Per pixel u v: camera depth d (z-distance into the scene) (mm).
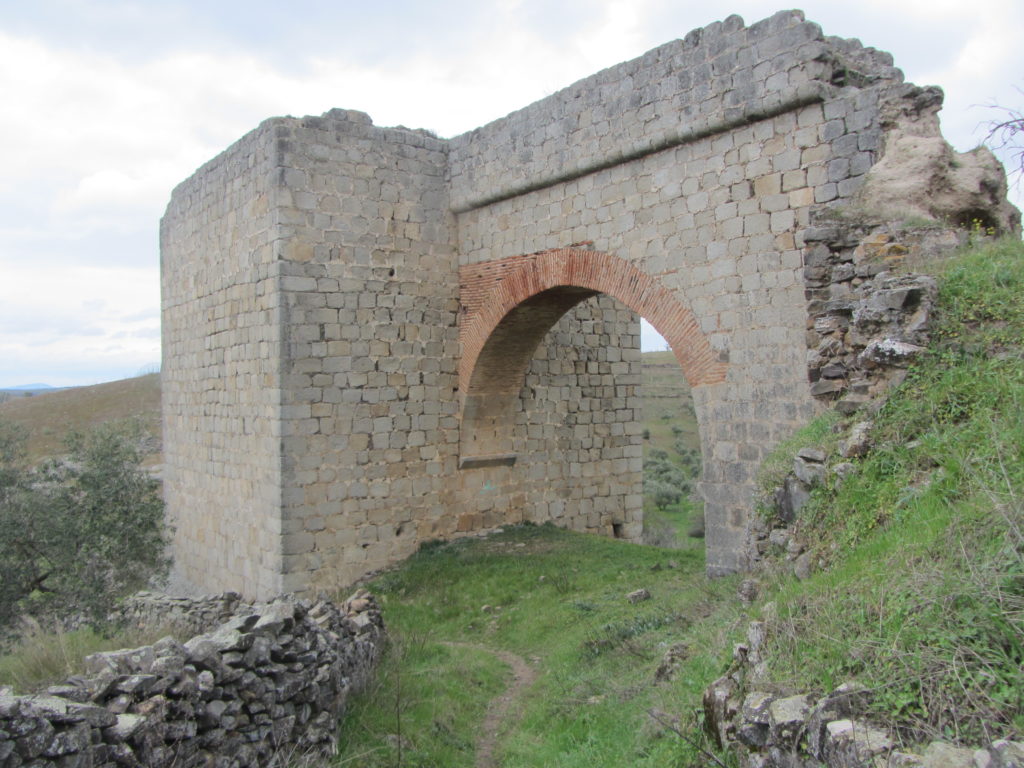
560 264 14375
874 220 9453
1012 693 3658
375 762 6871
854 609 4805
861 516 6258
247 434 15727
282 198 14695
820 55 10492
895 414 6941
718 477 11719
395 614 13164
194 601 11750
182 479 18750
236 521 16125
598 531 19281
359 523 15414
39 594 14555
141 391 50438
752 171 11352
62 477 15352
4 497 14477
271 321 14852
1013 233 10375
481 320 16172
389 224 15938
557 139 14211
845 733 3832
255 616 6844
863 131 10156
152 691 5336
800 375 10719
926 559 4805
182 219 18859
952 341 7191
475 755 7684
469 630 12297
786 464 8164
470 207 16266
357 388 15453
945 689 3842
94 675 5246
